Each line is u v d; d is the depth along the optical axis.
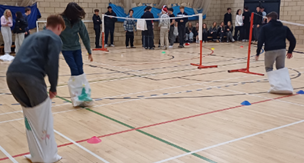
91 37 14.74
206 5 17.66
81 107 4.86
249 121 4.16
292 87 5.61
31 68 2.62
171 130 3.84
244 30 17.28
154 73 7.82
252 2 17.30
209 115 4.43
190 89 6.03
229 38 17.27
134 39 16.05
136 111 4.64
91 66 9.00
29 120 2.80
